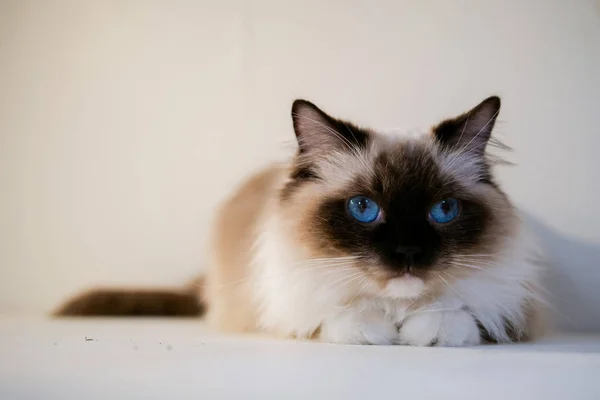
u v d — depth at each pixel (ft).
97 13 2.30
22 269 2.28
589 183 2.04
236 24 2.24
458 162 1.51
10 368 1.12
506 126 2.07
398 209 1.43
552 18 2.10
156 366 1.14
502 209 1.51
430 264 1.39
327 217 1.45
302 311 1.46
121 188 2.28
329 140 1.54
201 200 2.25
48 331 1.66
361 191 1.46
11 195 2.30
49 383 1.03
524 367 1.12
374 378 1.05
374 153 1.50
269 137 2.22
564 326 1.97
